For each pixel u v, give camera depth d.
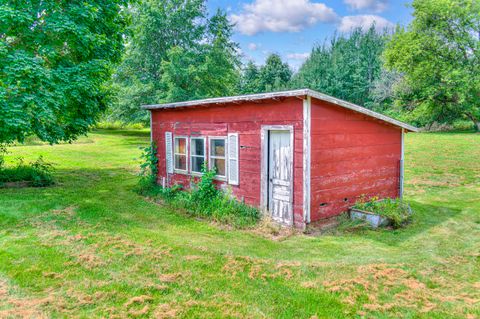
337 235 6.54
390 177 8.73
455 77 28.62
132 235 6.21
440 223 7.43
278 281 4.46
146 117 27.52
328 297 4.05
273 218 7.27
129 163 16.86
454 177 12.98
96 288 4.18
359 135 7.66
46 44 9.72
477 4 28.50
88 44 10.19
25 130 9.10
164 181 10.45
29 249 5.37
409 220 7.58
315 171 6.66
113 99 13.30
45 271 4.62
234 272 4.70
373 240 6.26
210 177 8.39
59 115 10.72
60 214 7.45
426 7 29.92
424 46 30.61
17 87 8.61
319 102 6.62
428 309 3.80
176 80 27.66
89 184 11.54
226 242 6.02
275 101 6.94
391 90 36.69
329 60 53.72
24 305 3.78
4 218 7.03
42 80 8.92
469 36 29.08
